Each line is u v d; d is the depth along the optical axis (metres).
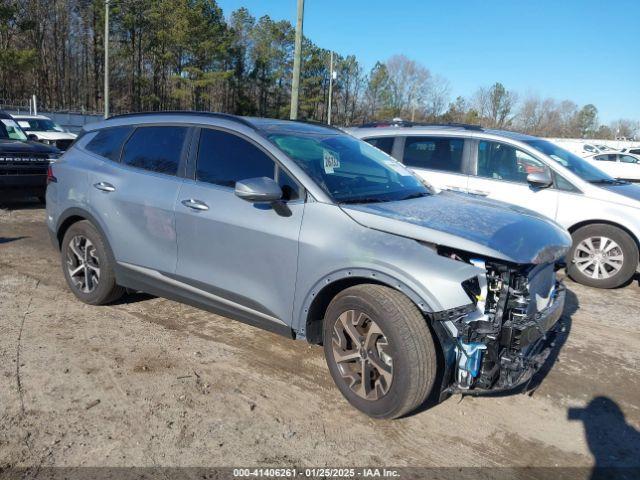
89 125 5.25
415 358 3.04
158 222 4.26
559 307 3.60
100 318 4.74
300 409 3.44
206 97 58.94
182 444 3.04
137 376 3.75
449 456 3.06
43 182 9.31
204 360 4.04
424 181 4.61
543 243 3.36
